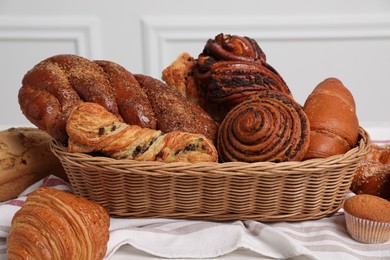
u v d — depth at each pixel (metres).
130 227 1.00
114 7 1.95
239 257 0.95
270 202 0.99
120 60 2.01
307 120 1.00
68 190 1.08
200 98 1.13
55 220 0.90
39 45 1.99
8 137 1.12
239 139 0.99
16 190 1.11
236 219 1.01
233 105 1.09
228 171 0.95
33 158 1.11
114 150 0.97
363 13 1.95
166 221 1.00
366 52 2.00
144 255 0.96
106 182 0.98
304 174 0.96
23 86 1.09
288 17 1.96
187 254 0.95
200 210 1.00
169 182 0.97
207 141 0.98
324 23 1.95
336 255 0.94
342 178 1.00
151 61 2.00
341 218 1.02
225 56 1.10
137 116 1.04
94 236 0.91
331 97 1.06
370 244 0.97
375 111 2.08
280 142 0.98
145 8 1.96
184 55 1.16
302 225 1.01
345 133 1.02
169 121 1.04
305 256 0.94
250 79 1.08
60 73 1.08
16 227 0.91
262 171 0.95
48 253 0.89
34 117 1.06
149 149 0.97
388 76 2.03
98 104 1.02
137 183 0.97
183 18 1.96
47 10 1.96
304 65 2.02
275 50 2.00
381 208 0.95
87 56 2.00
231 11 1.97
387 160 1.13
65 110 1.04
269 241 0.96
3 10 1.95
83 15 1.96
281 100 1.02
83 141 0.97
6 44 1.98
